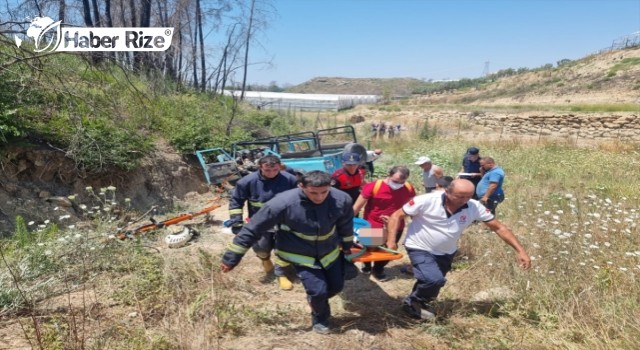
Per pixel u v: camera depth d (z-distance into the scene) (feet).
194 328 12.13
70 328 11.36
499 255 17.54
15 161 20.76
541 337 12.23
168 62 49.88
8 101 21.91
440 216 13.07
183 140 32.22
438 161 44.42
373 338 12.62
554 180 36.68
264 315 13.56
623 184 34.37
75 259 16.69
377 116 118.62
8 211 19.62
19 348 11.02
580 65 191.83
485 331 12.82
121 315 13.23
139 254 17.80
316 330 12.89
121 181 25.32
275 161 15.48
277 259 16.30
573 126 78.18
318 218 12.10
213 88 55.16
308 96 211.41
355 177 17.63
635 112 79.10
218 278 15.94
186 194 30.27
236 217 16.05
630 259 16.53
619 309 12.87
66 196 22.27
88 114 25.81
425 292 13.32
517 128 84.12
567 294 14.19
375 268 17.20
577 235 18.48
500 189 22.80
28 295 13.60
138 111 31.45
